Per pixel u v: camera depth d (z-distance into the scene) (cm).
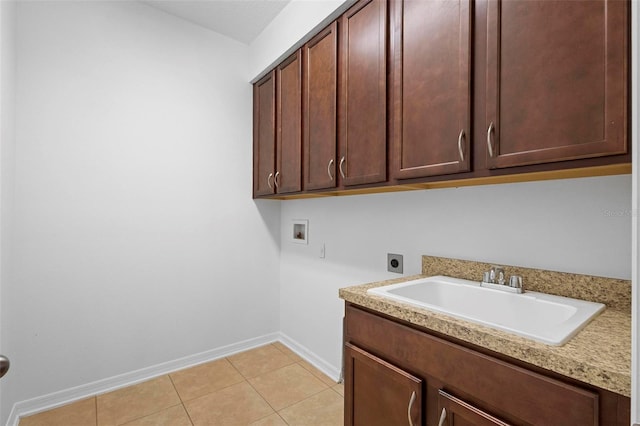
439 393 92
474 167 105
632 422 48
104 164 194
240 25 228
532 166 93
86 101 187
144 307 210
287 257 267
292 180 202
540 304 109
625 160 77
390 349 108
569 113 84
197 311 233
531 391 73
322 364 227
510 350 76
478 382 83
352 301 122
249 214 257
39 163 173
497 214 133
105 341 196
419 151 122
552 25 88
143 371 210
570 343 75
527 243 124
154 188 213
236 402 186
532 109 91
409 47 126
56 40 178
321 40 177
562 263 115
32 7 171
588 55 81
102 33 192
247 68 255
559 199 116
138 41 205
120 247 201
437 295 140
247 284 258
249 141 256
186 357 228
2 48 139
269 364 234
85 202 188
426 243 161
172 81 219
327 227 224
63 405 181
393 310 106
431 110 117
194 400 188
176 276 223
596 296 106
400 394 103
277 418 172
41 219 174
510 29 96
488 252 137
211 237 238
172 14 218
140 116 206
